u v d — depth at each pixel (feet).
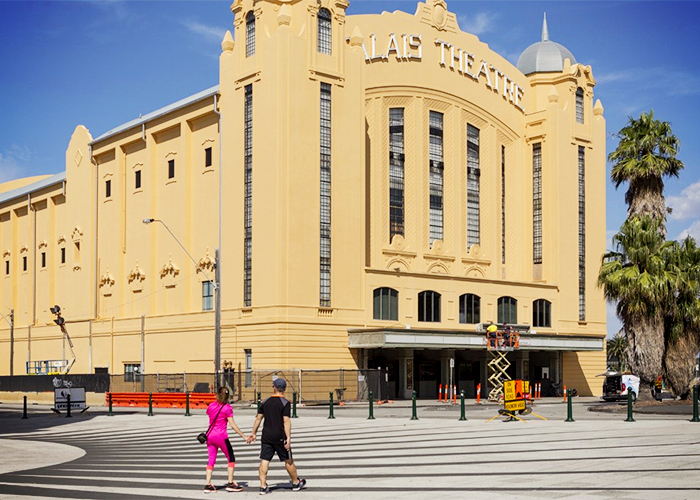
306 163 178.09
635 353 148.46
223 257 188.96
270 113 177.99
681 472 54.08
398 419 111.14
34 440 92.12
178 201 210.18
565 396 200.54
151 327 213.25
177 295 208.64
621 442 73.77
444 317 199.93
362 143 189.16
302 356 173.27
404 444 76.07
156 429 102.78
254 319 177.58
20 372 275.80
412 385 188.55
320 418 115.85
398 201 205.46
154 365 211.61
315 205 179.01
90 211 241.14
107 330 229.25
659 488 47.80
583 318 233.55
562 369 226.38
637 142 157.48
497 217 226.17
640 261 148.87
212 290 198.18
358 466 60.70
